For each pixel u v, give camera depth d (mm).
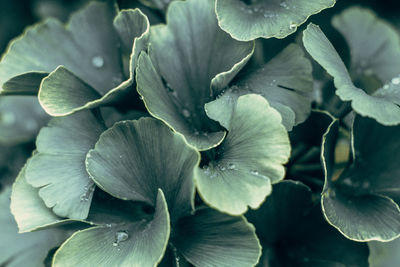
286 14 427
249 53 426
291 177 456
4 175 605
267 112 400
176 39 440
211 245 401
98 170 407
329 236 429
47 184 419
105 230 414
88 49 479
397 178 429
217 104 415
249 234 394
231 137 407
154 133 404
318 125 436
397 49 516
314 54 411
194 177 378
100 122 436
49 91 416
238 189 389
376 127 426
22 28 680
